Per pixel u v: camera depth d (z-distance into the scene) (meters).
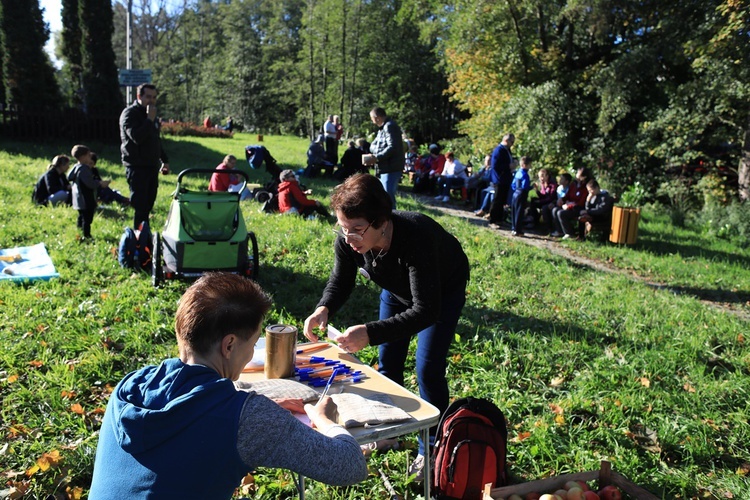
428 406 2.55
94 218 9.27
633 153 17.64
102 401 4.20
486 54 20.81
